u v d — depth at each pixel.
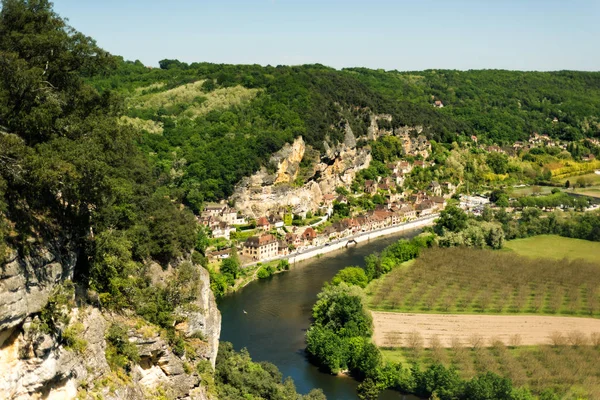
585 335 135.38
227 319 147.62
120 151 69.94
